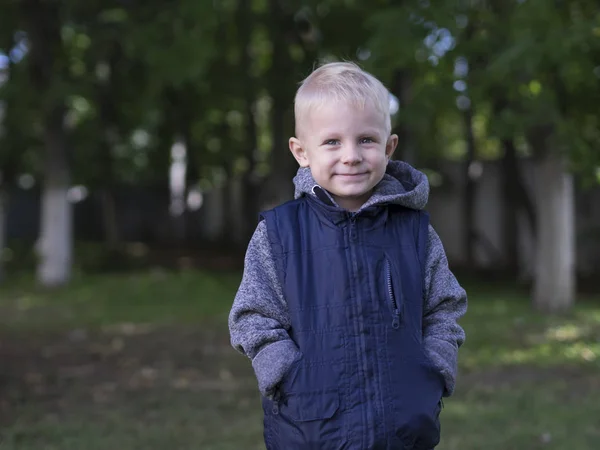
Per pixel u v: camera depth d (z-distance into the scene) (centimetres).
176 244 2223
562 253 987
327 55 1185
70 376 636
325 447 195
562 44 738
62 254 1307
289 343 201
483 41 852
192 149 1930
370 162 210
